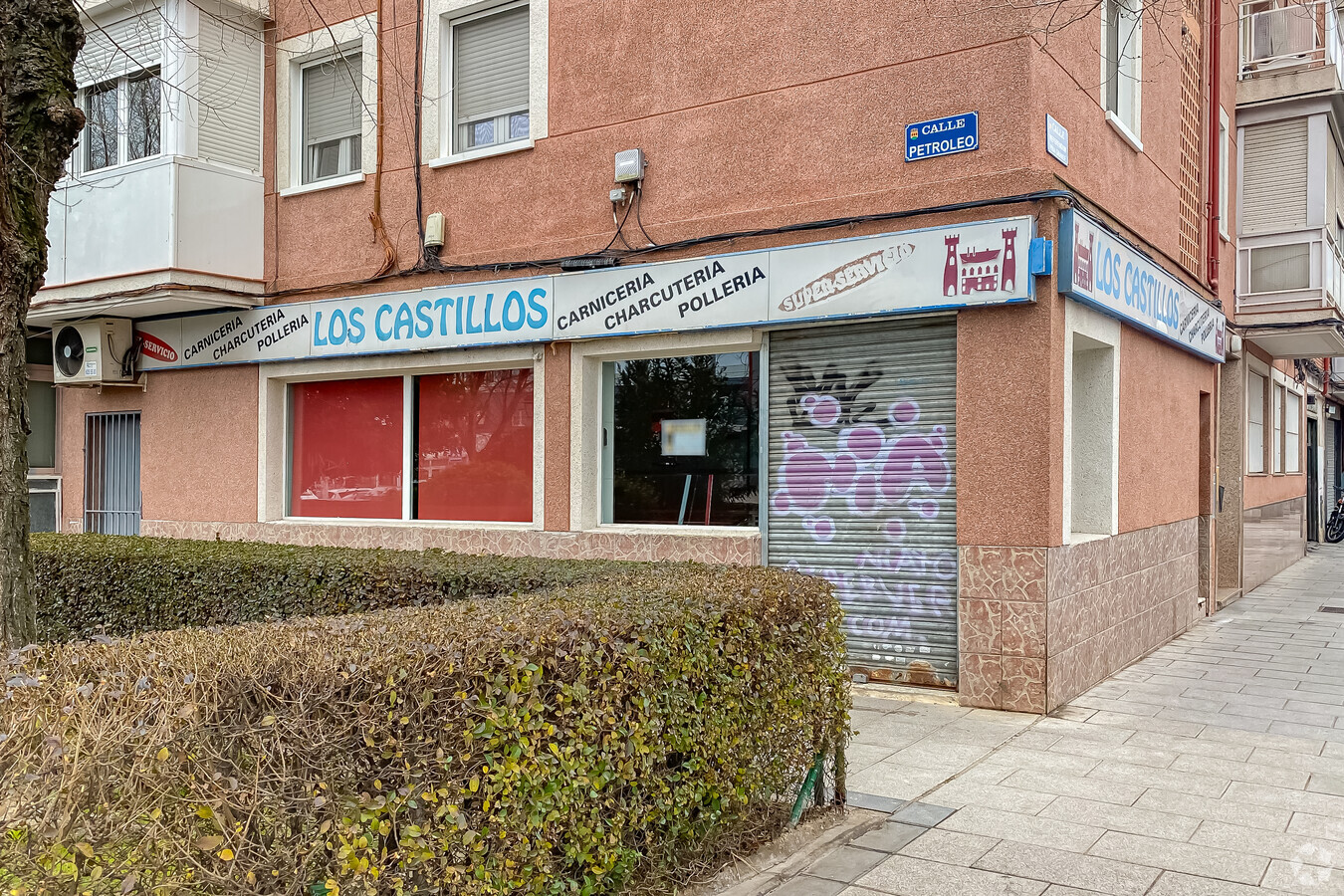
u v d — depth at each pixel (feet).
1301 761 19.36
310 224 34.96
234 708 8.88
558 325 29.43
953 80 23.58
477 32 32.22
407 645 10.03
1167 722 22.20
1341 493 84.12
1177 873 13.93
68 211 35.63
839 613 16.49
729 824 14.01
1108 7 29.07
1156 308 30.71
